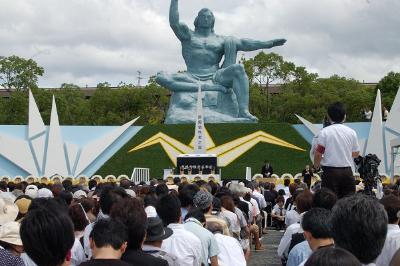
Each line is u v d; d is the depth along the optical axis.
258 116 104.31
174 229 12.02
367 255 6.86
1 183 25.16
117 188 14.49
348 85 106.88
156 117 106.06
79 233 12.84
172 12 70.69
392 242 10.25
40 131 62.47
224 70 68.50
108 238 8.15
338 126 15.23
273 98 106.06
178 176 47.94
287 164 60.56
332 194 12.27
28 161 61.56
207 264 12.77
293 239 12.91
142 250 9.75
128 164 61.75
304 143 63.12
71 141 63.97
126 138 65.00
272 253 26.55
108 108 104.88
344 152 15.06
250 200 25.42
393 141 36.31
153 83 106.44
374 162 19.53
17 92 95.19
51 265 7.45
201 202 14.83
